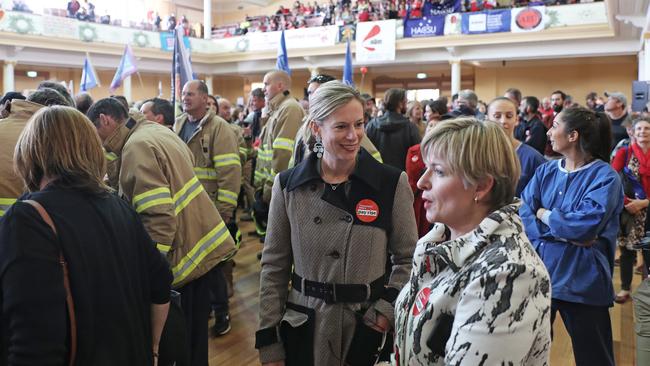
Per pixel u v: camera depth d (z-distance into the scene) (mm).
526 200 2217
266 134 3391
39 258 1088
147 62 15242
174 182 2111
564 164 2174
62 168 1209
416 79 16000
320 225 1503
